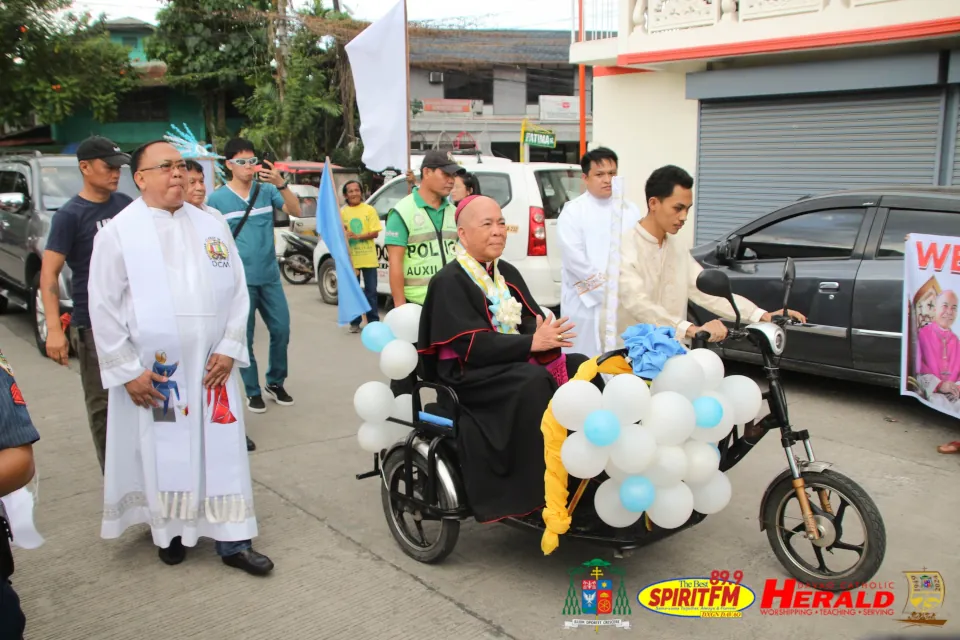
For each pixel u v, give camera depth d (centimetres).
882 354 547
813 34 805
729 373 689
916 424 545
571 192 800
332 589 342
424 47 2378
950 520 399
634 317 358
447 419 343
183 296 338
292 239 1227
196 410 344
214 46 2288
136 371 333
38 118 2194
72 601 333
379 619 317
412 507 359
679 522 301
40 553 375
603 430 273
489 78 2427
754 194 931
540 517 329
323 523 407
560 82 2478
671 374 298
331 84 2091
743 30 858
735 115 930
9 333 879
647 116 1013
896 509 412
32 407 601
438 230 481
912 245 487
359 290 548
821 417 562
